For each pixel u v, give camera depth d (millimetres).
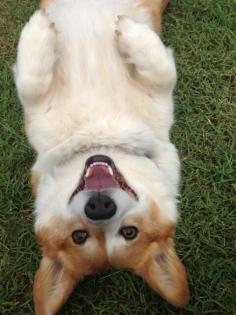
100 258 535
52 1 643
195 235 723
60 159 530
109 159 507
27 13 797
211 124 757
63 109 556
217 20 791
